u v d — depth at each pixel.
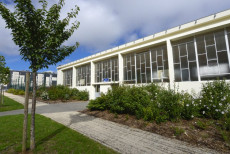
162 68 12.51
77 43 4.12
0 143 3.75
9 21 3.06
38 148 3.41
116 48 16.47
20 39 3.15
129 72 15.33
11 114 8.18
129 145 3.91
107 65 18.61
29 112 9.01
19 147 3.48
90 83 20.94
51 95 16.28
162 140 4.25
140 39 13.96
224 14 9.00
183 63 11.11
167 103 5.92
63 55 3.94
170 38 11.48
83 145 3.70
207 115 5.91
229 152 3.41
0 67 9.67
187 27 10.49
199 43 10.44
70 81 25.95
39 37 3.39
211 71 9.68
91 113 8.43
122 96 7.47
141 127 5.46
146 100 6.54
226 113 5.17
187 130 4.78
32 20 3.20
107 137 4.52
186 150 3.58
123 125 5.86
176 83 10.59
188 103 5.88
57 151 3.30
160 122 5.61
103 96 9.05
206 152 3.46
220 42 9.48
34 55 3.26
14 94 26.03
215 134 4.35
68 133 4.61
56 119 6.99
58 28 3.60
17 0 2.95
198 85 9.54
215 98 5.86
